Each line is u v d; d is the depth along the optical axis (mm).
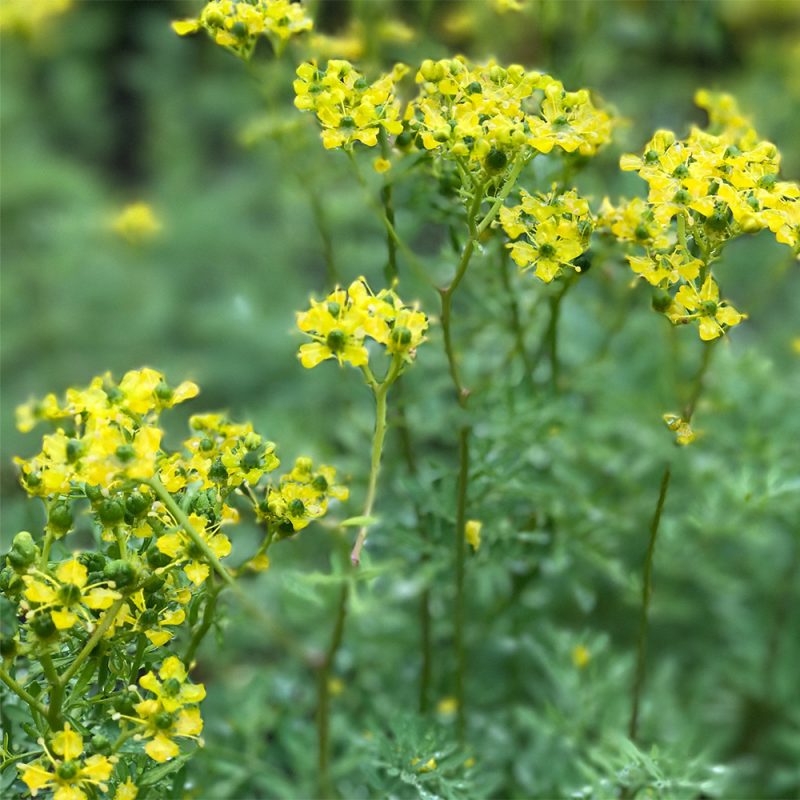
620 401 1017
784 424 1013
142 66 1777
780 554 1039
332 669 986
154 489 787
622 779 867
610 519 957
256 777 929
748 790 987
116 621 796
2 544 927
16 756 795
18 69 1681
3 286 1349
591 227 821
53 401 791
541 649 960
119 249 1430
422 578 915
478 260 927
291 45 956
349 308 800
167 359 1325
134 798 792
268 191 1515
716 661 1021
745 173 809
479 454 912
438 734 897
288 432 1005
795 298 1245
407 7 995
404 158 891
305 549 1016
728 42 1323
